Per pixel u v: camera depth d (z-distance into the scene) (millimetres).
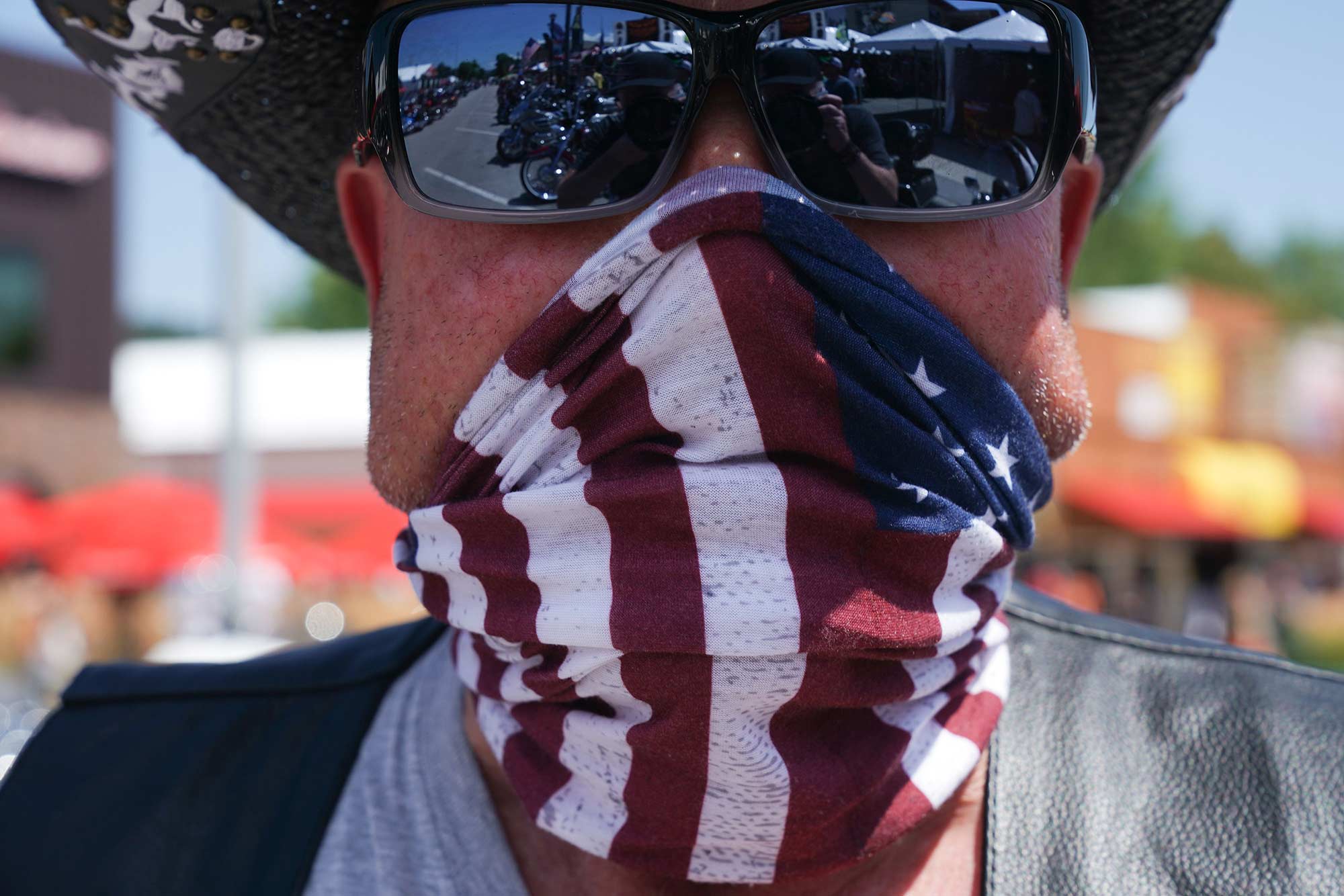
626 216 1021
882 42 1009
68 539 9055
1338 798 1062
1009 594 1342
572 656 982
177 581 8844
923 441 974
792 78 1000
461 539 1039
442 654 1292
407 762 1188
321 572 8945
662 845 990
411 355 1097
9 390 14203
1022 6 1027
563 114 1017
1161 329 11914
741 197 933
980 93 1021
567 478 1004
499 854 1103
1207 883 1030
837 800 964
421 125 1050
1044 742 1122
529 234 1041
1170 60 1242
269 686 1341
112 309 15023
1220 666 1212
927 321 981
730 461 954
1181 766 1105
